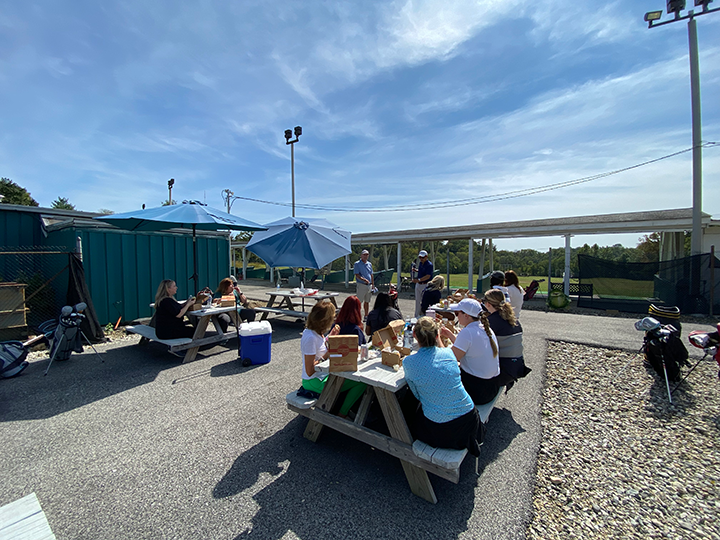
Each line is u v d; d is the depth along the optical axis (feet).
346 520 6.94
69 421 10.84
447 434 7.28
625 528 6.84
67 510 7.11
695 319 28.14
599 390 13.55
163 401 12.30
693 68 31.07
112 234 24.40
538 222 45.98
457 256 78.18
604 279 34.91
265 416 11.24
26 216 25.66
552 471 8.68
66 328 15.99
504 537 6.57
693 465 8.86
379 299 12.91
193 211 16.97
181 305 17.43
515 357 11.10
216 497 7.54
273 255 20.18
